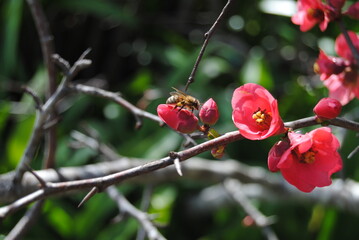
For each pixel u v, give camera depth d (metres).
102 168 0.70
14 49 1.00
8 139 1.03
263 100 0.54
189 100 0.56
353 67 0.61
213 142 0.53
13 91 1.06
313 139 0.53
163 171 0.75
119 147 0.98
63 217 0.89
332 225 0.88
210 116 0.54
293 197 0.82
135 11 1.14
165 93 0.95
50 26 1.13
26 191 0.65
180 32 1.16
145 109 0.99
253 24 1.13
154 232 0.69
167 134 0.93
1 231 0.89
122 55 1.16
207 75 1.02
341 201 0.79
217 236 0.94
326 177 0.53
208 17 1.16
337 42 0.62
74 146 0.76
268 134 0.52
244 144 1.00
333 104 0.53
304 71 1.06
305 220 0.96
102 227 0.95
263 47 1.11
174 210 0.99
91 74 1.17
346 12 0.60
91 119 1.05
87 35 1.16
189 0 1.17
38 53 1.13
